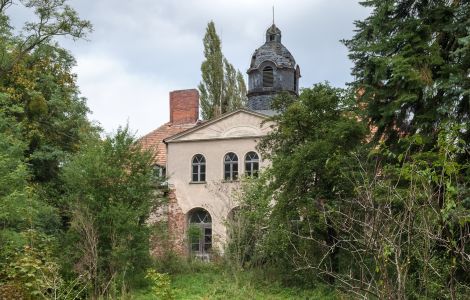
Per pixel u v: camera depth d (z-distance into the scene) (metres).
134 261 20.19
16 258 14.70
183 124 40.66
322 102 19.89
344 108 19.50
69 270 18.36
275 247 19.08
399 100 13.01
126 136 21.84
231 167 34.41
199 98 45.84
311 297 17.23
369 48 13.77
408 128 14.02
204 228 34.34
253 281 19.75
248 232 22.70
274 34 40.53
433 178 5.00
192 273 22.27
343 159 13.48
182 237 25.98
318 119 19.97
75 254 18.53
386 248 5.00
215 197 34.03
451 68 12.59
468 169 9.73
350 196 17.81
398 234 5.07
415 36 13.24
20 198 16.25
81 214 19.25
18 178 16.34
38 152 24.62
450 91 12.18
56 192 24.14
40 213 18.98
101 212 20.02
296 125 20.20
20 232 17.64
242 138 34.34
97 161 20.81
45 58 27.52
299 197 18.97
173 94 41.47
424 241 4.97
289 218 18.86
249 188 24.91
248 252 22.56
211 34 47.03
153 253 23.05
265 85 39.59
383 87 13.80
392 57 13.05
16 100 25.42
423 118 12.81
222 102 46.28
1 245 15.54
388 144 14.16
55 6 24.59
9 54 24.80
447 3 13.83
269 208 22.22
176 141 35.59
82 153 21.88
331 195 18.48
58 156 25.23
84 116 28.31
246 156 34.19
